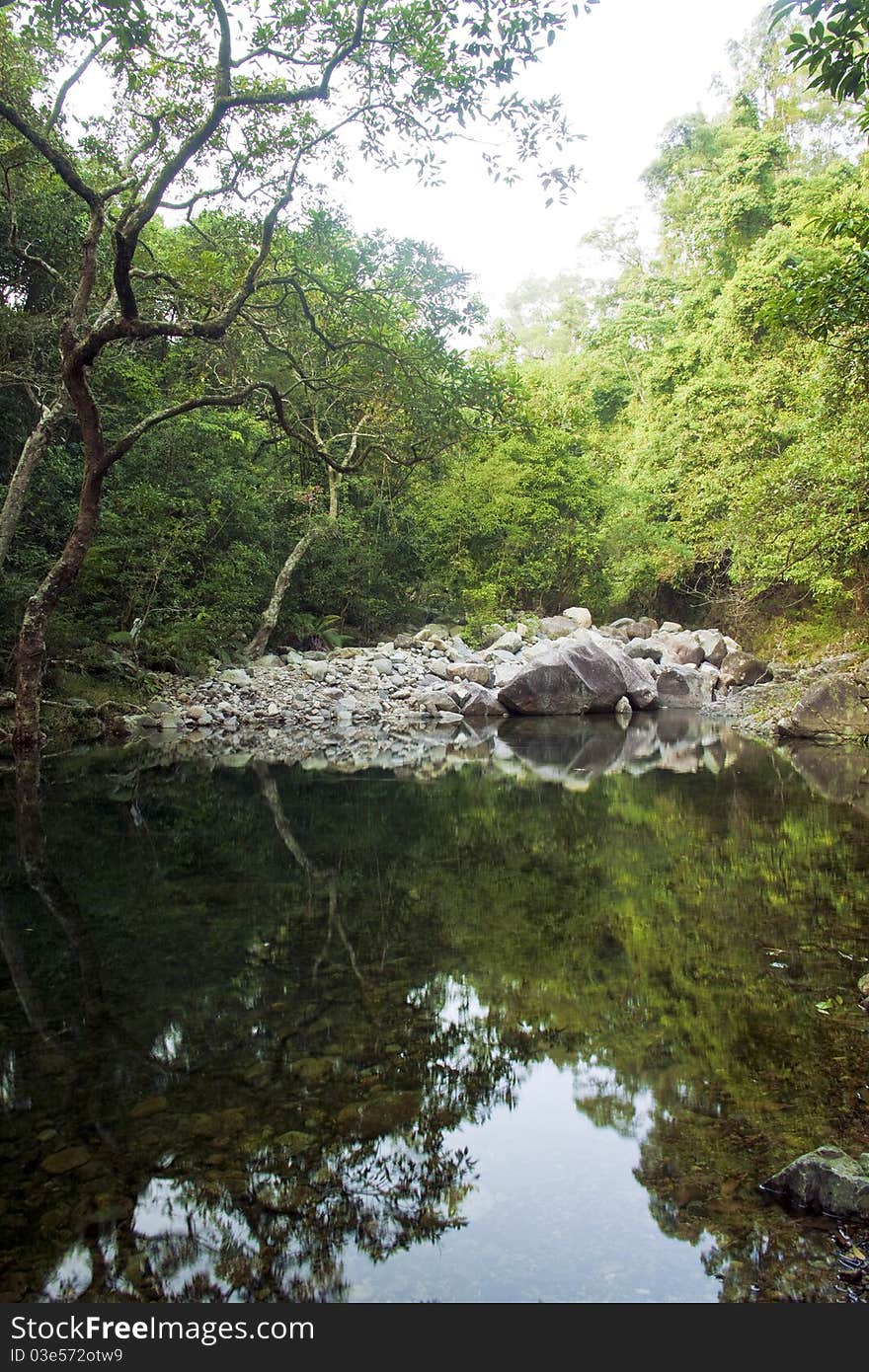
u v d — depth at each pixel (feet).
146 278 36.32
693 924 15.79
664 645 69.67
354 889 18.34
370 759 37.76
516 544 77.41
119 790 29.86
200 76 28.84
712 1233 7.53
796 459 46.21
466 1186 8.17
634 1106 9.48
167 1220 7.77
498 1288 6.99
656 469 86.43
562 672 56.18
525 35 24.95
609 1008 12.12
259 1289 7.09
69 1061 10.70
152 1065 10.59
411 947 14.75
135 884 18.72
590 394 104.94
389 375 37.70
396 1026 11.65
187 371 46.98
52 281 44.06
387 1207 7.94
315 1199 8.05
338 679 55.57
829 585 49.26
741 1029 11.34
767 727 46.80
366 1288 7.05
